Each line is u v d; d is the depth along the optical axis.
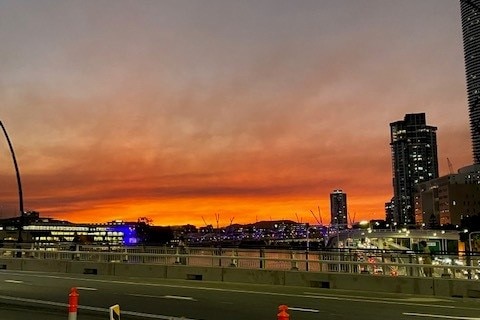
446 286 21.17
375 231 125.25
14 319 14.20
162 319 14.77
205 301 18.30
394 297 20.56
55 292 20.42
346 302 18.70
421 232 123.12
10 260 32.50
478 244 75.81
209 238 134.75
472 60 105.25
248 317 15.15
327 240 130.12
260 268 25.19
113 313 8.56
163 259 30.62
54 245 36.16
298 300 18.95
